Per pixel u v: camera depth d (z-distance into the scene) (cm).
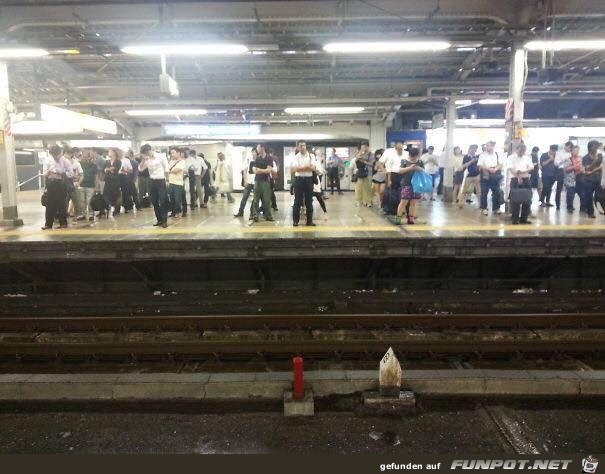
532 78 1485
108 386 514
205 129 2152
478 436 444
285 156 2062
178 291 916
